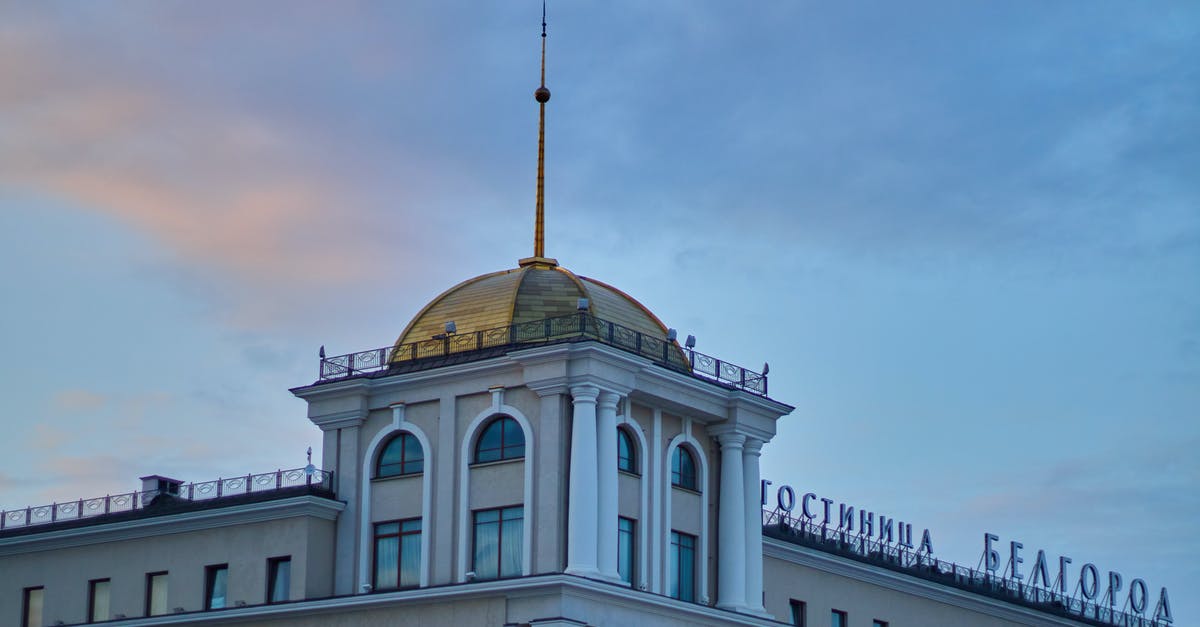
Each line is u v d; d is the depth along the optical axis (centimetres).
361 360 7369
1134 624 11350
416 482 7088
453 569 6875
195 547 7488
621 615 6688
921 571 9400
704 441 7444
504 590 6550
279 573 7244
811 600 8519
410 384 7175
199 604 7400
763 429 7550
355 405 7269
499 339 7125
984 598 9762
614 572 6694
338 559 7188
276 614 7056
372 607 6869
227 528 7412
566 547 6681
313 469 7225
